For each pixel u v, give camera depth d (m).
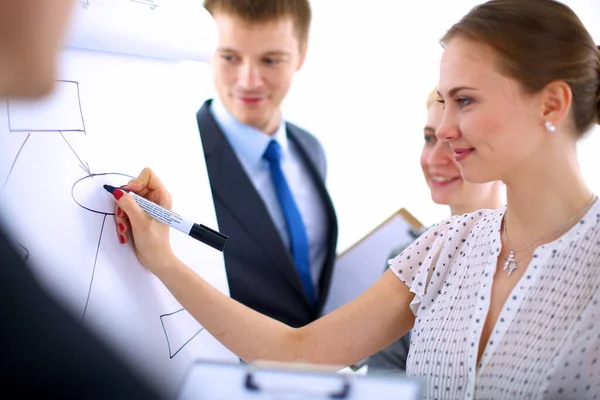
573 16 0.85
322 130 1.94
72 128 0.93
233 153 1.75
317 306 1.85
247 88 1.72
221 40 1.71
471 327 0.88
